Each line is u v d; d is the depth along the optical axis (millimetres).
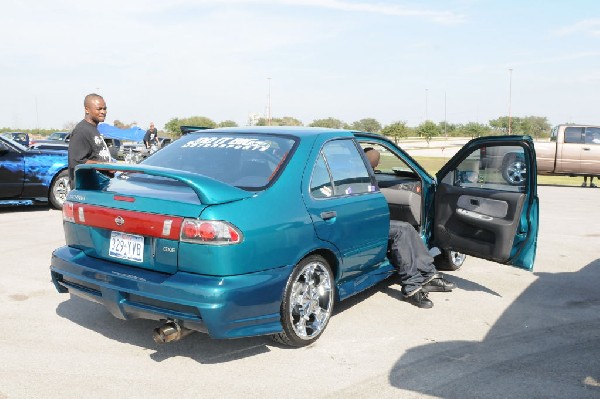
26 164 9148
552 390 3148
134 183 3682
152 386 3061
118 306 3223
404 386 3156
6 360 3326
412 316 4398
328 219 3742
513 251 4605
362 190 4234
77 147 5172
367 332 4004
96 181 3777
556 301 4945
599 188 16953
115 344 3633
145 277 3156
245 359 3465
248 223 3152
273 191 3430
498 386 3186
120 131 32625
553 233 8461
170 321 3141
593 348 3826
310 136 3980
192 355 3504
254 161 3705
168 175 3104
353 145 4340
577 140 17172
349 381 3201
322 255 3852
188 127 4793
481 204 4656
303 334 3635
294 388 3088
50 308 4297
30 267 5531
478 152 4734
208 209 3049
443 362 3512
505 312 4590
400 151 4969
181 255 3076
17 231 7535
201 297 2977
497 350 3744
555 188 16828
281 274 3357
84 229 3506
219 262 3025
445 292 5145
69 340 3672
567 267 6285
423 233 5184
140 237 3246
